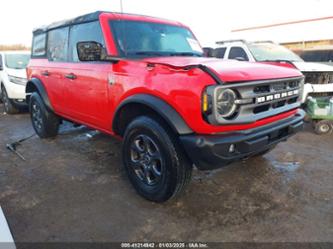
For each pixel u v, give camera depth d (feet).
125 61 8.90
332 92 18.66
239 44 21.86
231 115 7.08
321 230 7.36
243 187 9.70
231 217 7.96
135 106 8.75
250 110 7.42
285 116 8.89
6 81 21.94
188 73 7.10
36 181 10.32
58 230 7.45
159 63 7.84
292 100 9.28
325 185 9.80
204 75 6.88
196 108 6.84
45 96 13.92
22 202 8.84
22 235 7.24
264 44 22.67
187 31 12.79
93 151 13.56
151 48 10.54
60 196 9.21
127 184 10.07
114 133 10.10
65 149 13.88
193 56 11.27
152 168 8.50
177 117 7.27
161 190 8.23
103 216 8.07
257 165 11.57
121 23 10.26
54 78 12.89
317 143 14.62
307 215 8.02
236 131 7.30
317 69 18.17
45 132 14.99
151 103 7.69
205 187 9.72
